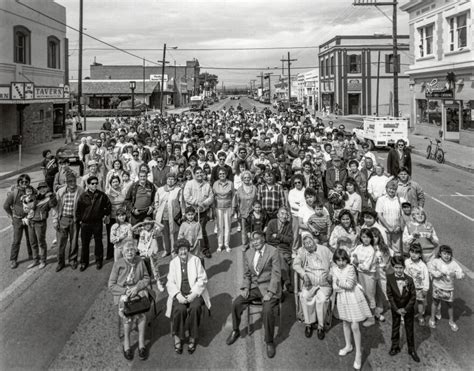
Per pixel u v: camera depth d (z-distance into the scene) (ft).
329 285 22.22
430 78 107.96
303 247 22.70
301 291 22.84
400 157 40.68
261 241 21.90
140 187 32.19
